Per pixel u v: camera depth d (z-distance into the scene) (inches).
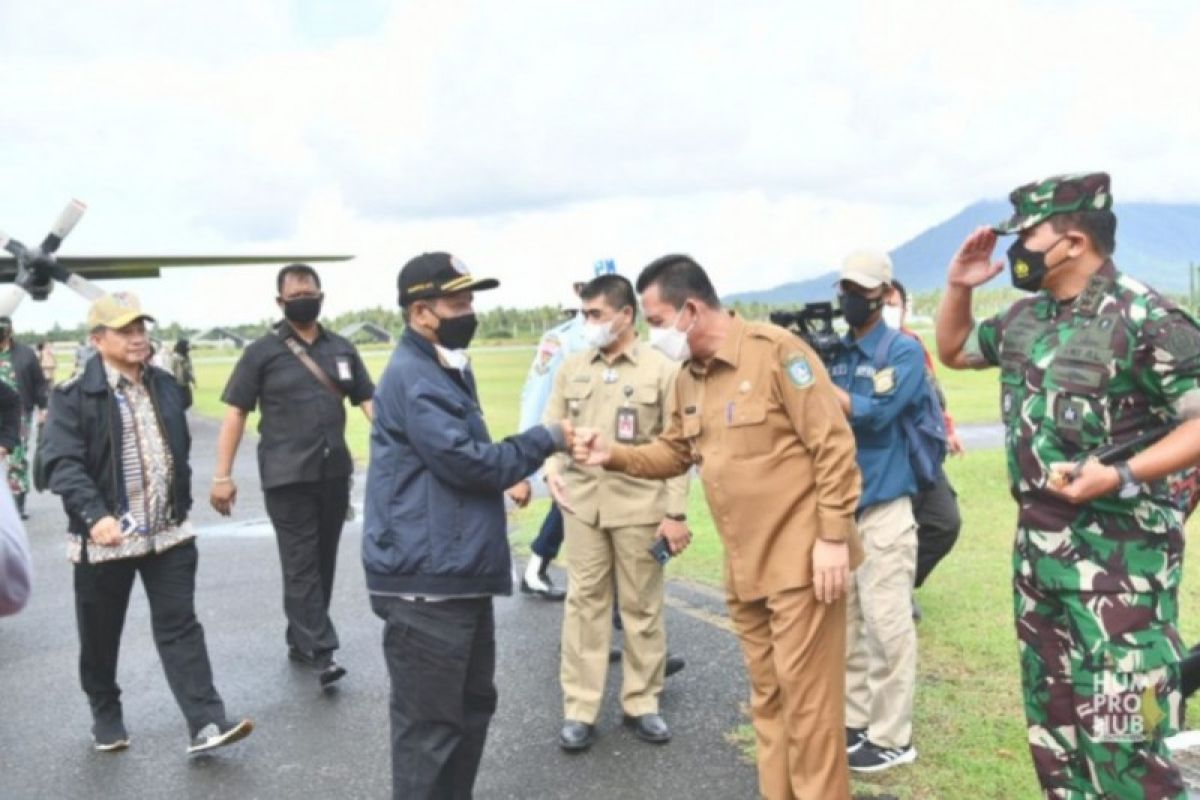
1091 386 103.9
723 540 132.0
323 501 206.8
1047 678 111.9
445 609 127.8
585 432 138.0
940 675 185.0
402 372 127.4
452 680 128.6
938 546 202.4
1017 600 114.5
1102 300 104.8
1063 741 111.7
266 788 154.7
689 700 183.2
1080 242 105.2
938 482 197.8
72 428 162.7
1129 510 104.7
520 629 231.5
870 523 150.9
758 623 132.4
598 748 164.9
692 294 126.3
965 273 122.0
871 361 151.9
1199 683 118.5
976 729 161.0
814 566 123.1
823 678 125.9
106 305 164.1
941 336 126.6
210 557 323.3
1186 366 99.0
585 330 174.4
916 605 216.1
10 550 81.5
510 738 170.1
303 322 205.8
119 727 172.2
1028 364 110.2
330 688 198.2
